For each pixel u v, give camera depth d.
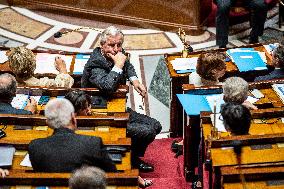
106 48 15.88
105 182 9.41
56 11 30.00
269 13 29.86
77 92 13.98
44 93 15.78
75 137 11.41
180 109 18.66
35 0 30.14
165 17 28.08
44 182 11.14
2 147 12.61
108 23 29.28
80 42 27.22
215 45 26.91
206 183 14.66
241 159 12.19
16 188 11.09
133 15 28.72
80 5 29.41
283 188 11.09
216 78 15.78
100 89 15.67
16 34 27.84
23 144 12.67
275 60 16.56
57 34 24.16
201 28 27.92
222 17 25.39
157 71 24.50
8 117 13.71
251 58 18.70
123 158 12.58
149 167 17.08
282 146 12.48
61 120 11.48
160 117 21.19
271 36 27.53
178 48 26.70
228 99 13.87
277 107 14.58
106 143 12.72
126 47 26.73
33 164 11.42
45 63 18.48
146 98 22.38
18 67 15.83
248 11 26.73
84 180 9.22
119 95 15.83
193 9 27.28
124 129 13.77
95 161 11.26
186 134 15.42
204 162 14.29
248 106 14.58
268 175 11.27
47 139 11.42
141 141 16.27
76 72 18.08
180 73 18.14
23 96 15.63
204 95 15.45
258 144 12.49
